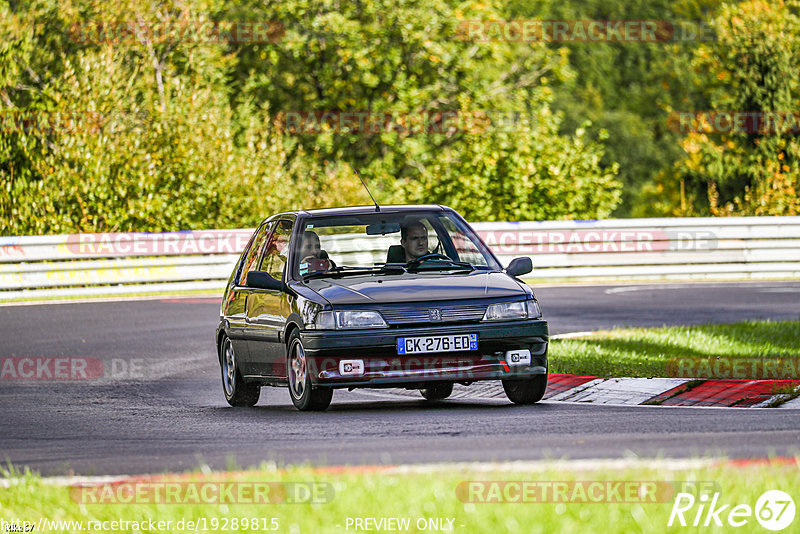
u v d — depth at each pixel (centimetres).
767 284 7431
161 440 2533
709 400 2981
